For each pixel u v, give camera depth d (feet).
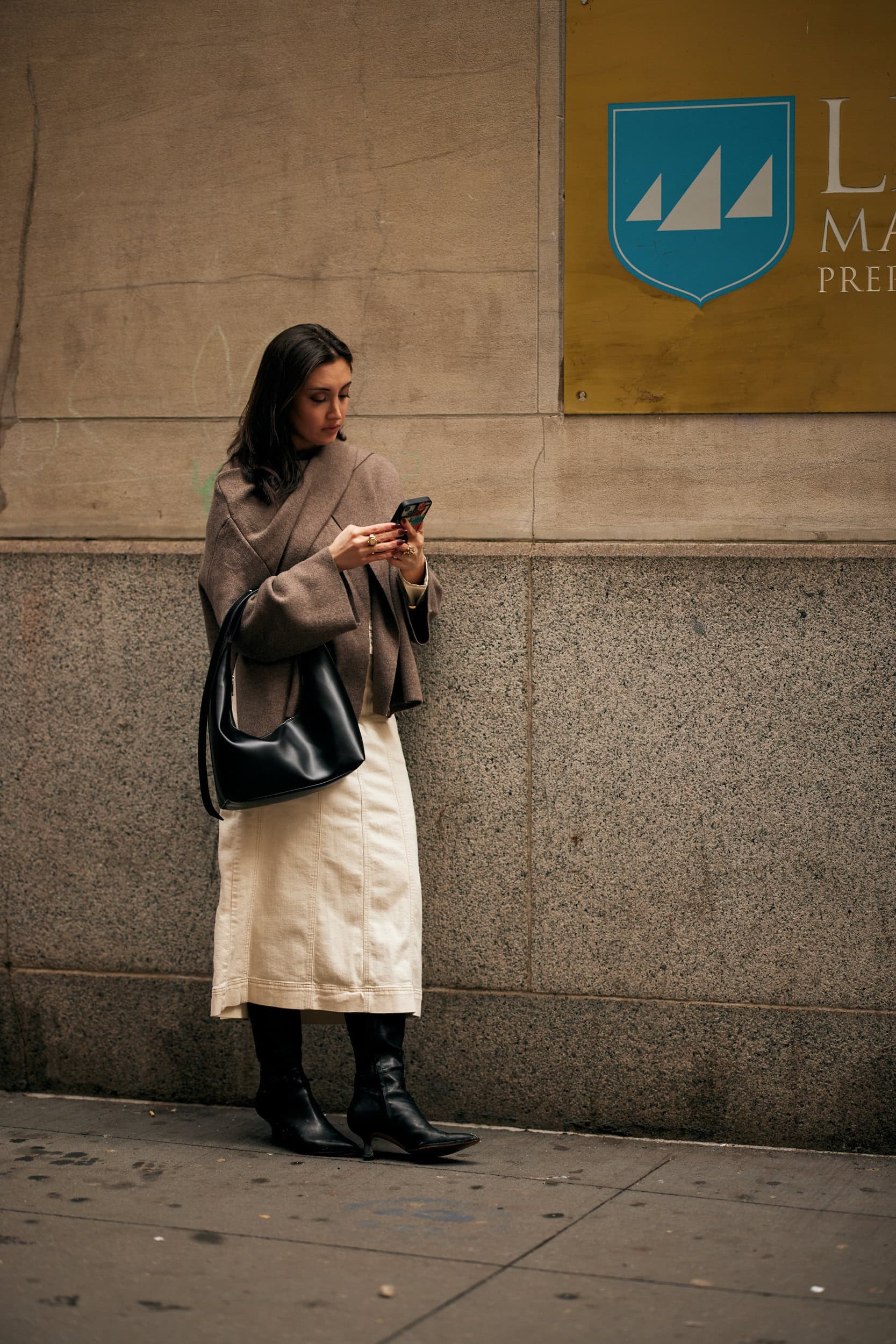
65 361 13.11
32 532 13.16
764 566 11.88
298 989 11.00
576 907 12.27
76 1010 13.14
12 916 13.20
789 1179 10.91
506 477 12.38
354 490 11.34
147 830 13.06
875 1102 11.66
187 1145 11.59
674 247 12.01
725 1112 11.94
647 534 12.16
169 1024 13.00
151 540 13.05
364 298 12.59
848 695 11.76
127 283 13.00
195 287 12.88
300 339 10.90
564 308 12.21
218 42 12.73
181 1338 7.89
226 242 12.81
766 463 11.96
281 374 10.93
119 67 12.91
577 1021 12.22
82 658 13.12
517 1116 12.36
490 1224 9.77
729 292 11.94
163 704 13.00
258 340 12.78
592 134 12.10
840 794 11.78
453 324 12.43
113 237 13.00
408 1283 8.70
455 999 12.45
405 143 12.44
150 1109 12.79
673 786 12.08
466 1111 12.46
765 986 11.92
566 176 12.15
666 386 12.07
